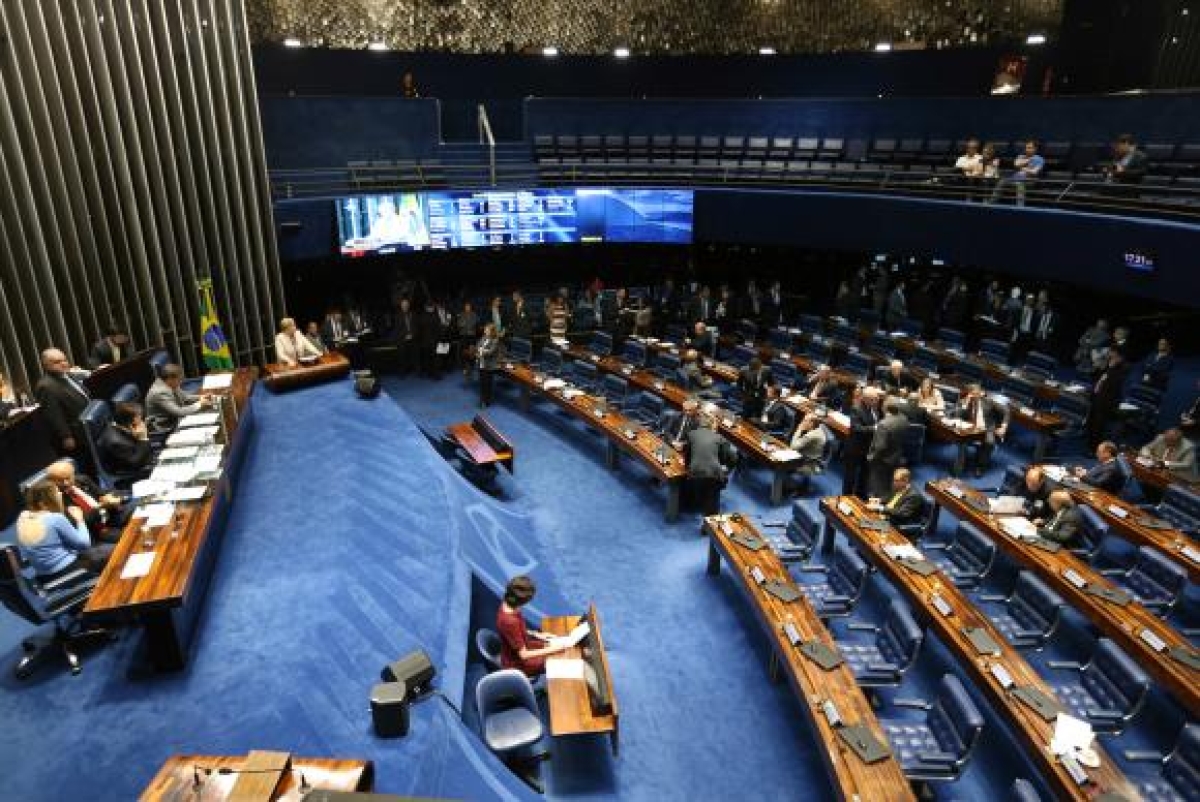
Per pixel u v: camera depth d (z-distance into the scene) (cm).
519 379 1494
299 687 609
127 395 923
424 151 1836
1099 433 1279
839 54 2095
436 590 744
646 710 771
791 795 678
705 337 1605
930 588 809
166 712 588
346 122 1725
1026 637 764
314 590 729
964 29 1952
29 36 1116
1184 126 1472
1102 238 1394
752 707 777
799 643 730
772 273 2186
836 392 1327
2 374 1102
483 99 2125
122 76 1248
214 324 1384
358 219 1661
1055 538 892
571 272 2159
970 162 1627
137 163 1284
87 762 546
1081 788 566
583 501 1183
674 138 1984
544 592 925
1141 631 734
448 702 605
